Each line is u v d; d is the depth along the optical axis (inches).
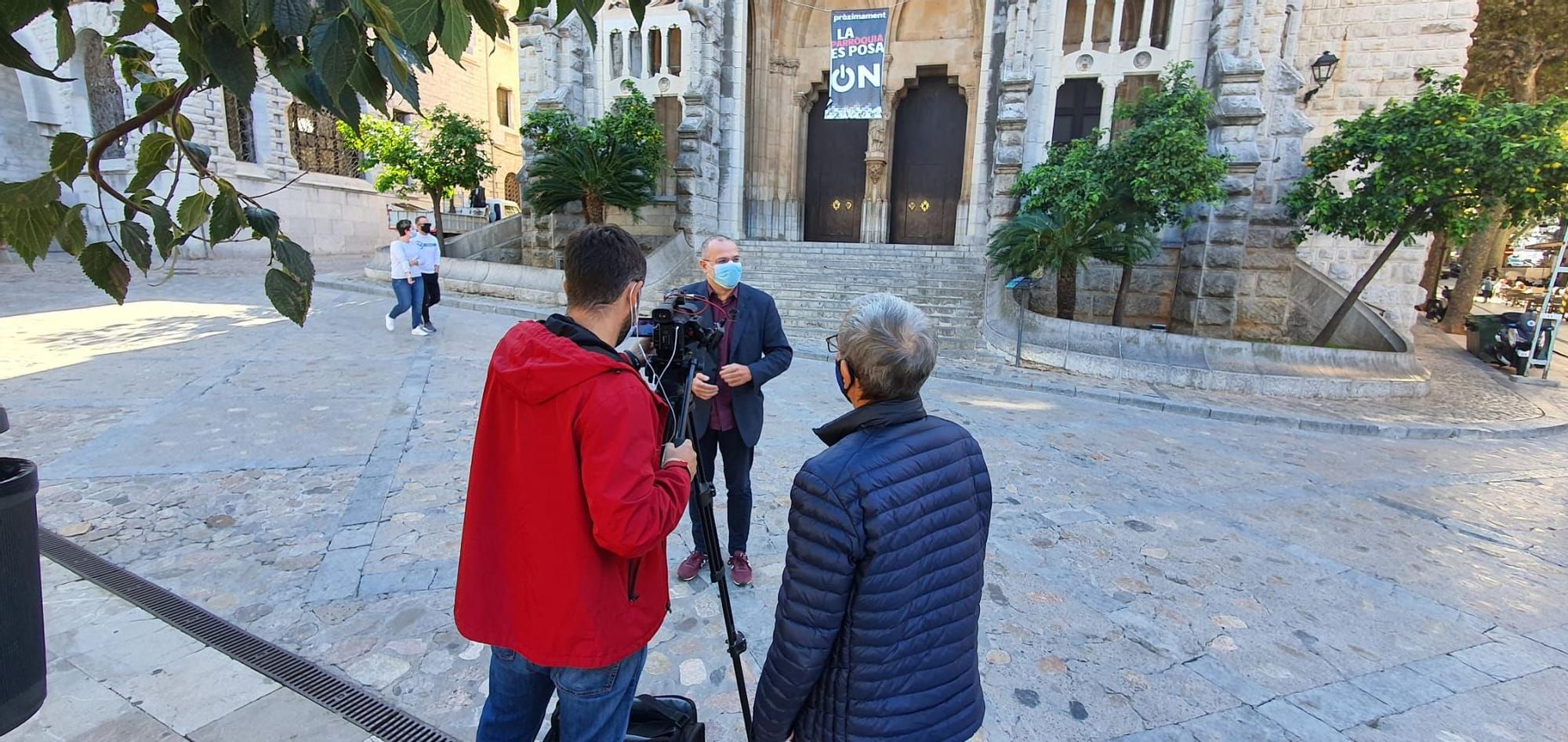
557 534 67.1
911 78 761.6
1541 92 797.2
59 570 141.3
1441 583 173.8
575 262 70.0
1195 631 145.6
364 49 42.9
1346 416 363.6
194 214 51.3
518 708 78.5
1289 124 538.3
